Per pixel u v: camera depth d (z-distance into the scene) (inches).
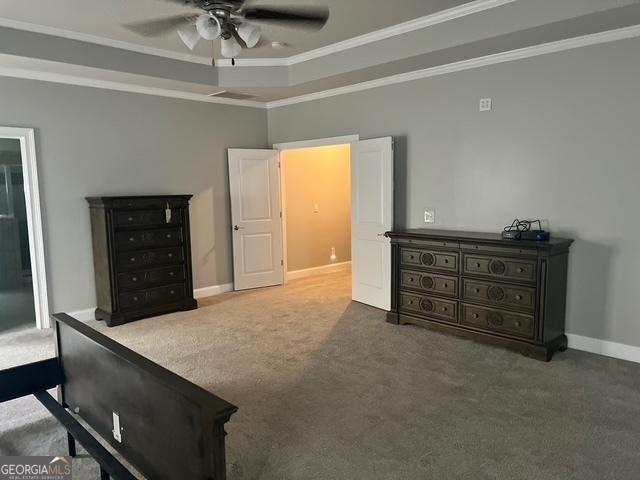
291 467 91.4
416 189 192.2
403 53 160.1
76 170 185.9
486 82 165.8
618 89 137.8
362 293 213.9
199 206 227.5
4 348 160.4
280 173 251.0
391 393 122.4
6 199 189.3
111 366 83.6
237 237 239.9
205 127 226.5
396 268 179.2
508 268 147.3
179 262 200.8
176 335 171.0
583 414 109.9
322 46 180.2
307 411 113.5
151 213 189.9
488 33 138.7
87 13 140.5
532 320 143.6
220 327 180.4
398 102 193.3
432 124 183.3
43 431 107.4
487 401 117.2
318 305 212.1
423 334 168.6
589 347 150.0
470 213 175.9
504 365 139.5
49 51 154.9
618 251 142.2
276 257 253.8
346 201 300.5
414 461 92.7
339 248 300.2
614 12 119.0
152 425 73.9
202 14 108.3
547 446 97.0
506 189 165.0
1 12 139.1
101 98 190.7
